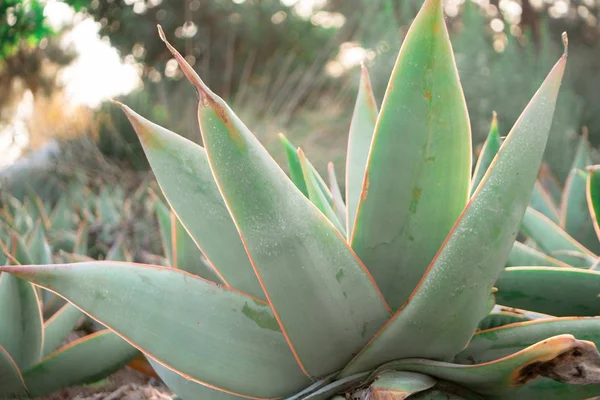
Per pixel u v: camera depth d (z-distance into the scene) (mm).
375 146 988
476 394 957
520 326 989
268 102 6434
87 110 7730
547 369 877
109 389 1594
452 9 7293
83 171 6078
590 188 1155
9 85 8539
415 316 921
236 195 918
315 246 933
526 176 928
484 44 5633
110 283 1002
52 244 2719
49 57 8898
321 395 961
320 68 7727
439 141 975
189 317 1008
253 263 932
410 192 988
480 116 5129
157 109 7684
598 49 6629
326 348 964
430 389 941
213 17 11969
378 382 904
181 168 1115
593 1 7727
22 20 4695
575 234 1605
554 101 935
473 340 996
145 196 4242
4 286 1512
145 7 11930
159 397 1531
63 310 1644
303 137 5746
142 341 1005
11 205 3842
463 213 908
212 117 907
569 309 1130
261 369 1005
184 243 1291
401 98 972
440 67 960
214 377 1010
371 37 6379
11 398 1508
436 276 909
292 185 934
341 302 951
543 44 5656
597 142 5777
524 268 1136
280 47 12180
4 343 1510
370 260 1007
